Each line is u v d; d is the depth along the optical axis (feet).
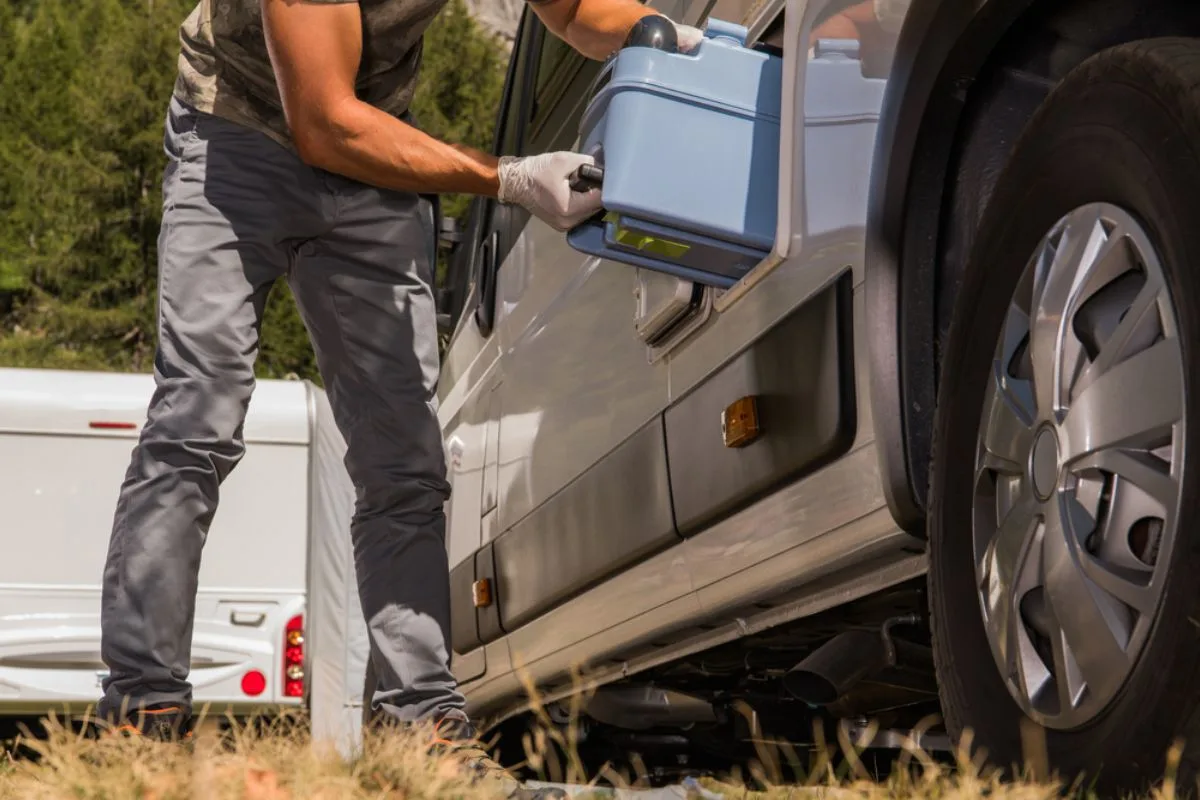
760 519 8.55
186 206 9.25
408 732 8.29
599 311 11.38
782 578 8.35
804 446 7.85
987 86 7.09
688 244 8.40
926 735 10.30
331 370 9.76
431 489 9.59
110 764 7.27
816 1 8.13
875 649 8.36
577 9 10.78
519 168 8.96
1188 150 5.33
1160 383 5.40
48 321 135.03
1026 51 7.00
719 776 13.48
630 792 7.97
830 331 7.63
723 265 8.62
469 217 18.20
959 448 6.66
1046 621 5.96
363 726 9.11
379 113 8.98
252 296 9.33
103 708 8.79
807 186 8.04
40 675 33.65
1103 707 5.52
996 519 6.35
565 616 12.05
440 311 18.60
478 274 15.87
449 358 17.47
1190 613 5.02
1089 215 5.98
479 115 134.82
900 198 7.25
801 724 11.34
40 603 33.91
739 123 8.40
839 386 7.54
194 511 9.04
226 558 34.99
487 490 14.40
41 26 155.63
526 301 13.80
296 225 9.38
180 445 8.98
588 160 8.63
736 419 8.52
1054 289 6.05
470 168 9.03
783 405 8.11
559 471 12.08
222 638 34.65
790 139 8.21
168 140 9.50
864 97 7.61
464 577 15.03
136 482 9.02
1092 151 5.96
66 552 34.17
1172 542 5.20
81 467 34.42
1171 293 5.42
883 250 7.30
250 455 35.40
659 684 12.37
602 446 11.04
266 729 7.89
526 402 13.28
